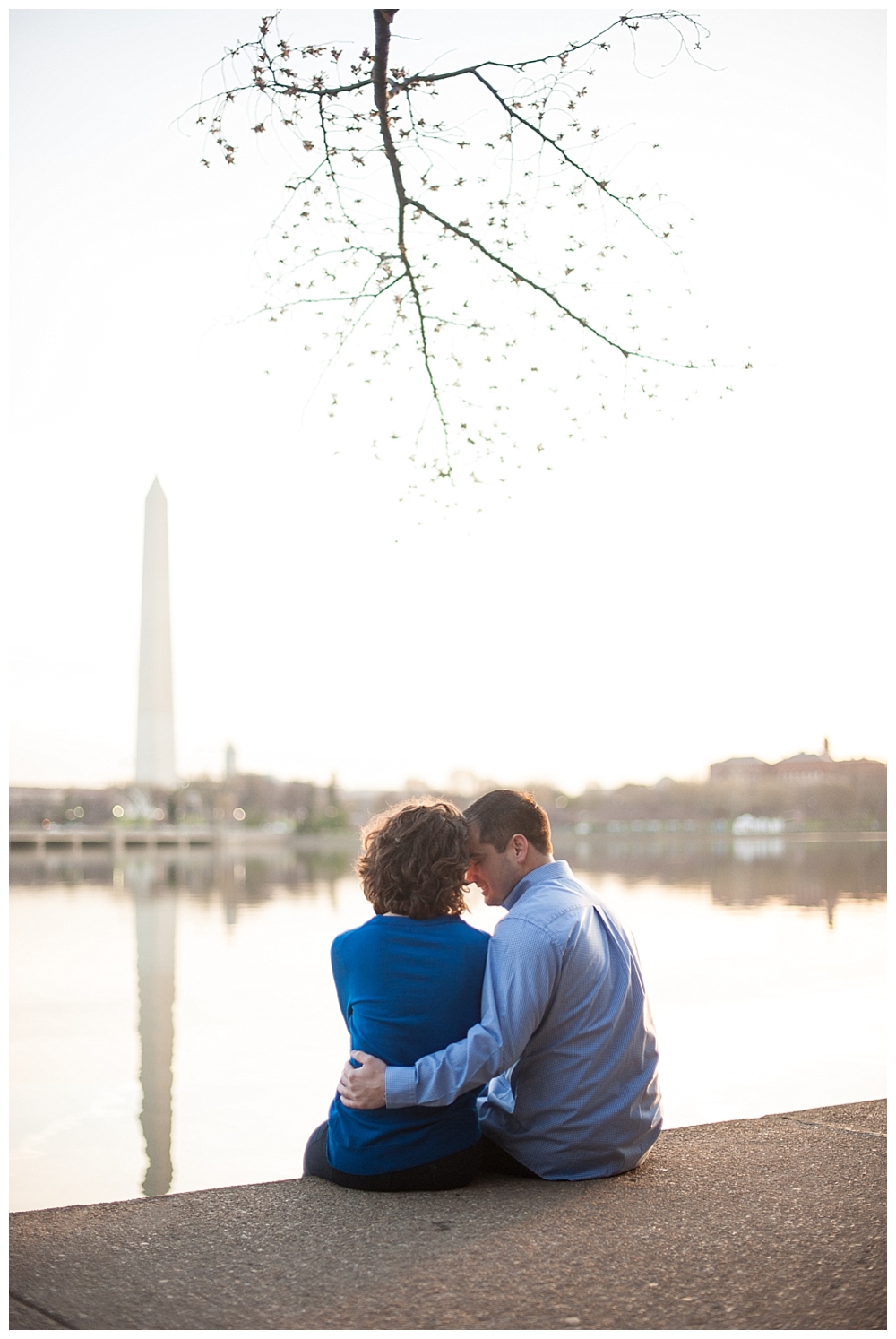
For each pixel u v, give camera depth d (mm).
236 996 16578
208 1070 11367
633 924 25406
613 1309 2848
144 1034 13430
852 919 26656
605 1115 3859
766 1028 12180
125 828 114750
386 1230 3412
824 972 16844
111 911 34625
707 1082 9523
